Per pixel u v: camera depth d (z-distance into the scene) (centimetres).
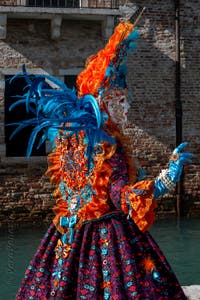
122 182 263
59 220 286
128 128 1487
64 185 291
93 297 260
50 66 1436
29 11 1380
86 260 268
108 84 288
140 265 265
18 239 1252
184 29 1524
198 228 1376
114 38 290
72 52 1451
